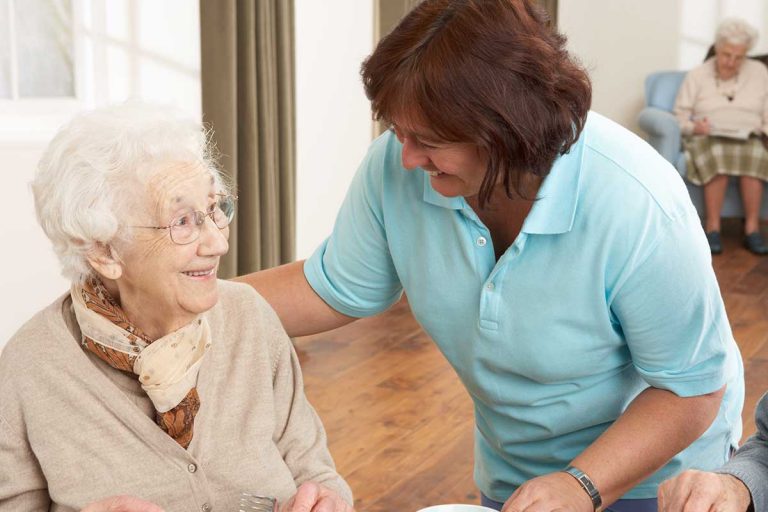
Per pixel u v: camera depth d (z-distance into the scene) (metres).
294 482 1.64
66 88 4.61
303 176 5.64
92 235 1.39
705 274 1.52
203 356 1.54
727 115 6.88
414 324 5.18
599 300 1.55
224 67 4.27
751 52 8.02
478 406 1.85
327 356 4.64
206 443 1.56
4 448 1.49
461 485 3.30
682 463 1.75
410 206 1.68
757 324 5.10
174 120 1.44
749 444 1.60
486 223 1.62
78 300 1.49
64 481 1.47
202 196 1.44
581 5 8.40
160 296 1.45
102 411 1.49
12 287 4.38
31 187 1.45
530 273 1.57
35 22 4.48
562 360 1.62
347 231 1.81
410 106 1.33
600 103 8.50
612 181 1.51
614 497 1.56
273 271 1.91
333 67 5.81
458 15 1.30
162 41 4.75
